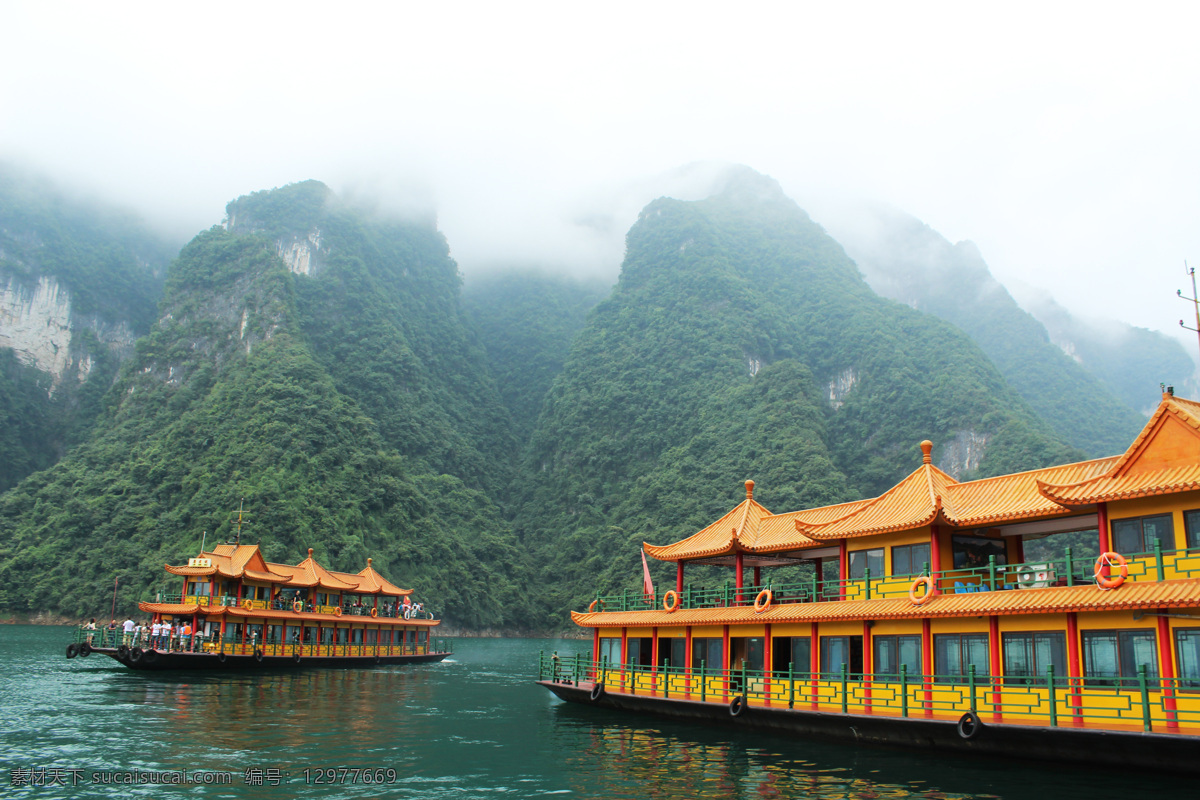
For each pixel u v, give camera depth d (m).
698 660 41.62
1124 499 27.88
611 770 30.11
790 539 40.38
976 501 33.66
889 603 33.03
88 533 164.38
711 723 38.91
